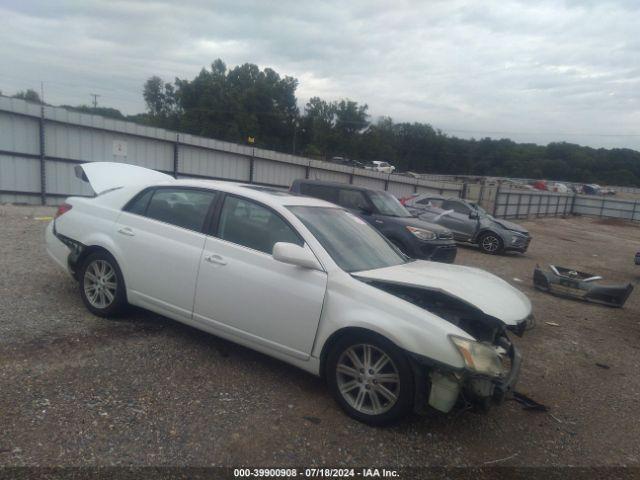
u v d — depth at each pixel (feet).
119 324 16.03
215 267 13.57
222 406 11.58
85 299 16.61
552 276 30.40
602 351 19.77
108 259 15.96
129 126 59.36
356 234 14.97
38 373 12.14
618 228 124.36
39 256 24.43
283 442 10.42
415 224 32.24
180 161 66.49
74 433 9.84
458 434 11.65
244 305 13.08
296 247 12.15
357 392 11.84
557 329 22.31
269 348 12.91
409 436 11.28
